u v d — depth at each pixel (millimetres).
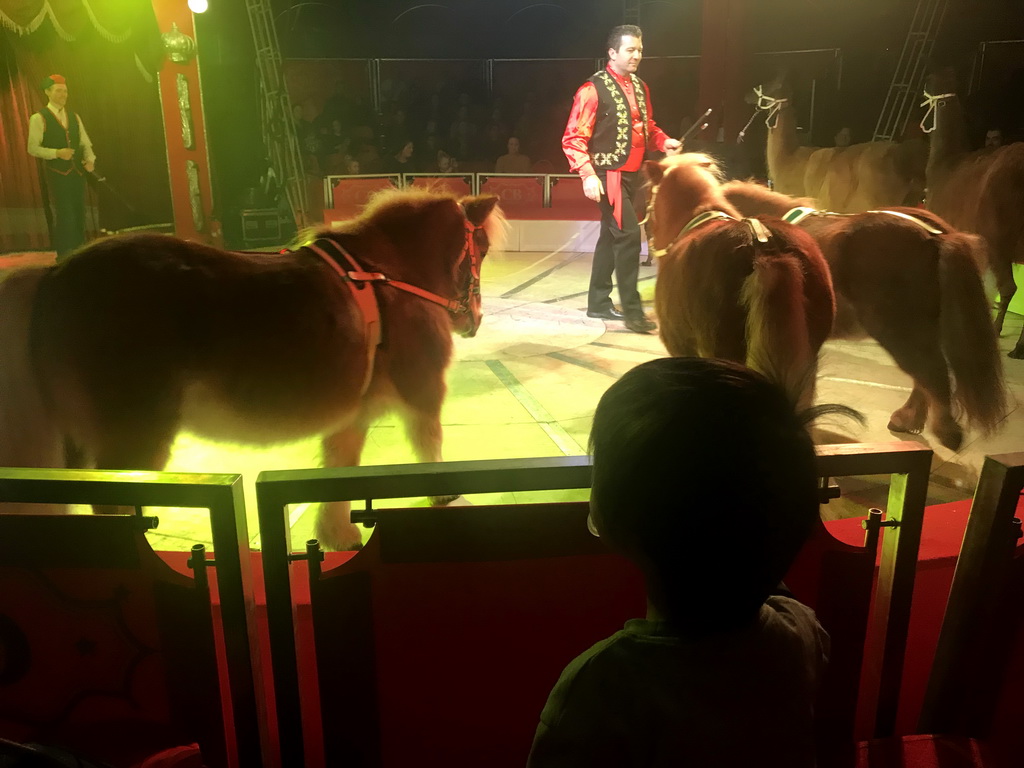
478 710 1412
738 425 740
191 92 8938
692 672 794
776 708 811
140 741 1320
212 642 1275
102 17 7652
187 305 1974
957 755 1416
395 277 2355
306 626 1768
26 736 1345
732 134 11797
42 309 1914
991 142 10031
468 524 1243
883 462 1290
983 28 13406
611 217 5492
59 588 1240
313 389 2135
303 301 2098
